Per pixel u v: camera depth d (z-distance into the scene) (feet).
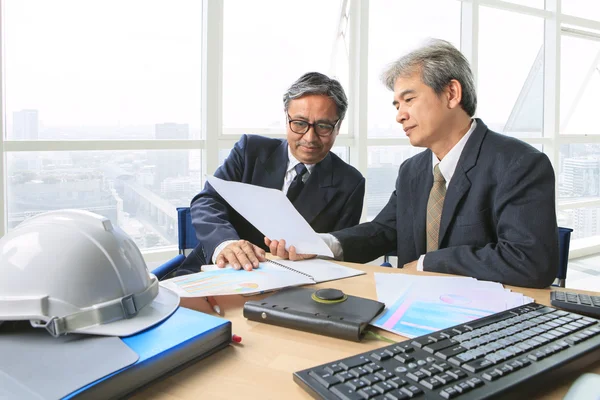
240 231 5.69
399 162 12.90
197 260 5.33
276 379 1.91
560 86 15.28
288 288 3.15
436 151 4.72
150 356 1.81
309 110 5.32
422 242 4.88
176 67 10.03
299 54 11.58
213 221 4.90
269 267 3.70
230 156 6.12
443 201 4.71
